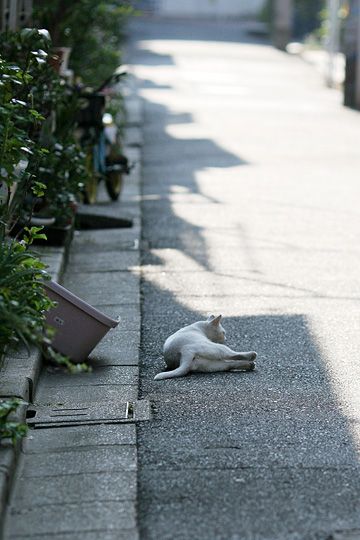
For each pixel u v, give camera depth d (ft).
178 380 25.77
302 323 30.86
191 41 192.24
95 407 23.86
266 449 21.18
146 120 88.22
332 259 39.34
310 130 82.79
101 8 61.93
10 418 21.22
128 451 21.20
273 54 172.35
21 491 19.27
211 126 84.64
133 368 26.76
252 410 23.49
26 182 27.96
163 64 145.28
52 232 37.17
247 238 43.27
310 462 20.49
